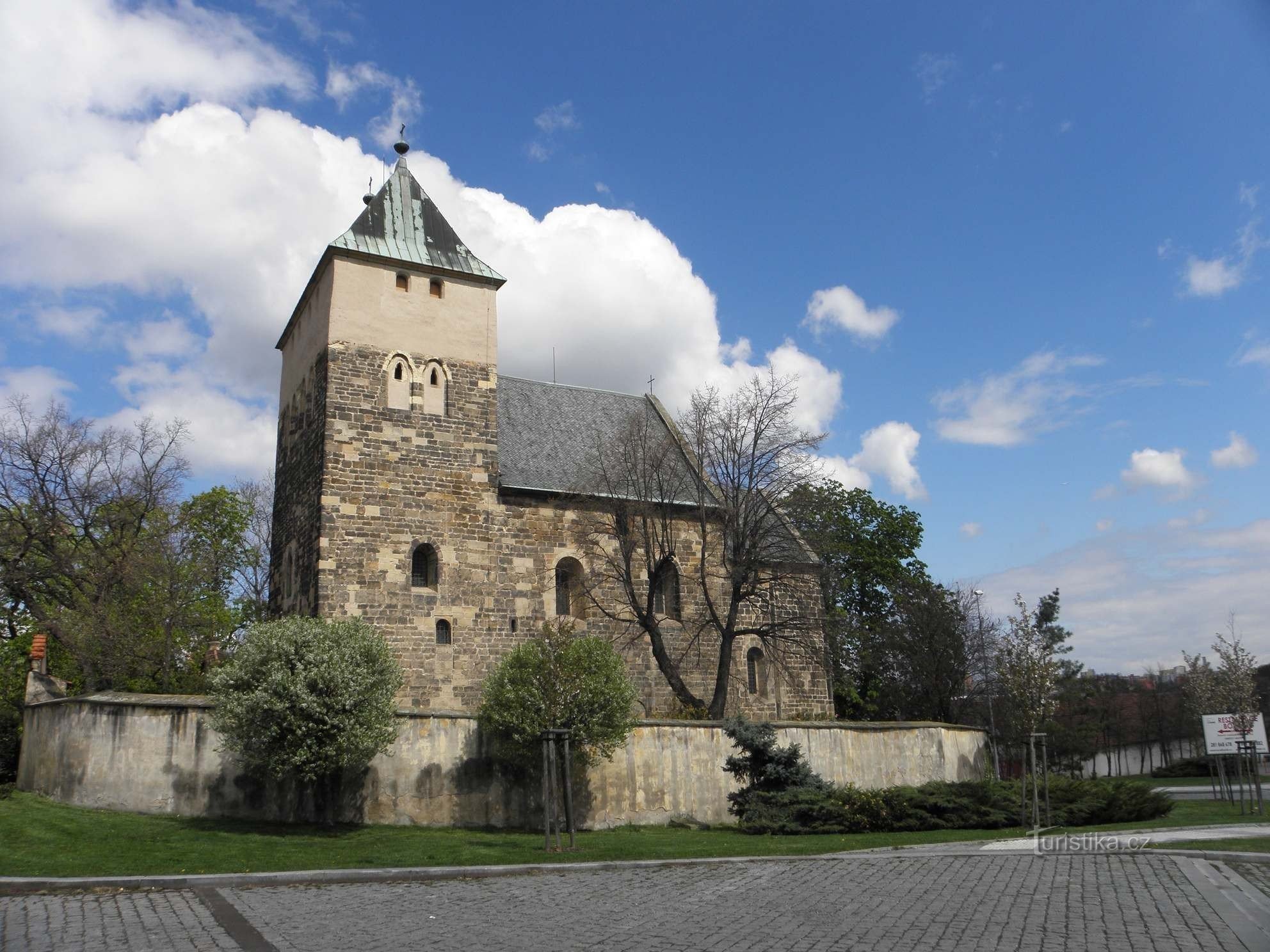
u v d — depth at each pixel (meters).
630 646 40.62
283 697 26.09
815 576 42.91
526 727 28.98
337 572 36.16
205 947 13.21
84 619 38.97
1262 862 18.55
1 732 32.09
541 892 17.55
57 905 16.36
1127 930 13.14
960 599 64.06
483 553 38.84
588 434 45.72
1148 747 84.06
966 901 15.47
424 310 40.16
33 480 43.28
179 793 26.81
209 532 56.25
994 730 57.97
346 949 12.98
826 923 14.14
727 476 40.12
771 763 30.39
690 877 19.20
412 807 28.73
